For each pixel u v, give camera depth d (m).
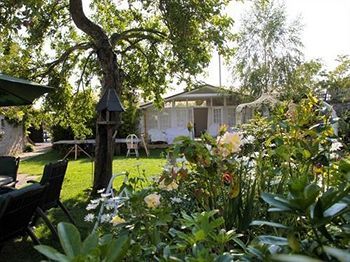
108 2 8.55
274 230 1.54
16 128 16.64
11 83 3.93
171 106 19.17
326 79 15.83
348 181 0.96
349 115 2.63
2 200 3.01
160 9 7.04
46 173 4.27
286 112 2.26
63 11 7.81
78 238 0.87
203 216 1.24
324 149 1.77
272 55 17.84
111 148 6.68
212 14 7.02
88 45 7.17
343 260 0.54
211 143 1.77
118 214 1.75
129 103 8.77
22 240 4.18
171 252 1.24
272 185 1.84
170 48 7.89
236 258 1.10
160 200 1.79
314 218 0.80
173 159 1.85
